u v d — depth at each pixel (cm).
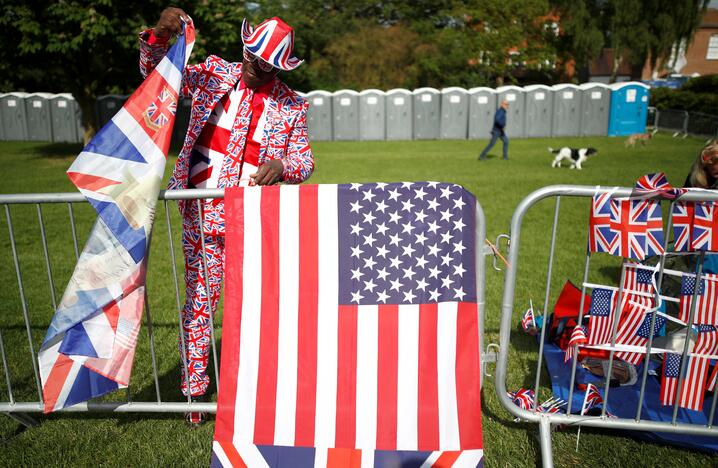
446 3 4519
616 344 271
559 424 288
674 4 3494
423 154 1855
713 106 2572
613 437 291
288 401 259
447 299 258
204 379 300
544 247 682
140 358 389
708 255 348
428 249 256
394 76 3962
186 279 298
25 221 862
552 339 397
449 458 253
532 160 1631
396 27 4144
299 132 291
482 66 3944
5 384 349
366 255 257
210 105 277
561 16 3822
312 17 4456
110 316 259
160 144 259
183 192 261
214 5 1708
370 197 255
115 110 2412
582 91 2392
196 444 287
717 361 276
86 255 255
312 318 259
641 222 256
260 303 261
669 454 277
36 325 451
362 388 258
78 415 316
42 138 2539
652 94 2864
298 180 288
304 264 259
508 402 280
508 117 2425
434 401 256
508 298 271
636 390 328
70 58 1725
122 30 1595
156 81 257
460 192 255
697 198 247
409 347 257
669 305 352
